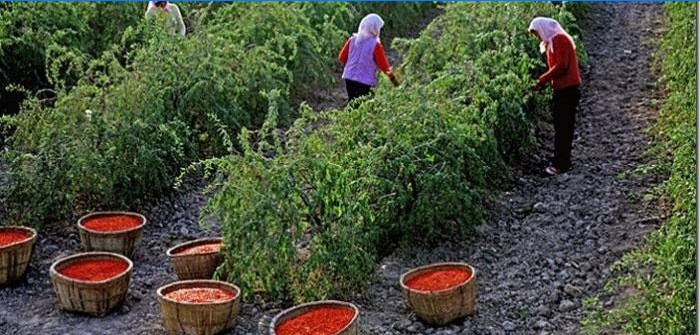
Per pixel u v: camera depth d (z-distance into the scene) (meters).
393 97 7.41
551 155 9.20
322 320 5.25
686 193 6.18
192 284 5.85
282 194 5.94
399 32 15.45
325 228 6.08
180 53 9.01
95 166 7.46
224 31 10.98
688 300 5.03
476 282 6.46
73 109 7.71
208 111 8.89
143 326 5.86
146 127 7.95
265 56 10.63
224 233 6.05
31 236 6.62
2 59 10.02
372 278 6.37
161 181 8.05
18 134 7.86
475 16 10.22
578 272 6.58
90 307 5.94
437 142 7.00
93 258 6.27
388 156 6.91
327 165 6.13
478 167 7.28
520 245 7.07
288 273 6.05
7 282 6.44
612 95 10.85
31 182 7.34
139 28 10.20
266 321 5.80
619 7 15.52
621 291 6.19
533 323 5.88
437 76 9.28
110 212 7.24
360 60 9.62
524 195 8.10
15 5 10.41
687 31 9.45
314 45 11.70
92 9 11.77
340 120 7.19
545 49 8.45
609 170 8.55
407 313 5.98
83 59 9.02
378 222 6.81
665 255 5.43
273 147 6.52
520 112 8.30
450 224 6.96
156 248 7.28
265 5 11.68
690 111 7.59
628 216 7.47
